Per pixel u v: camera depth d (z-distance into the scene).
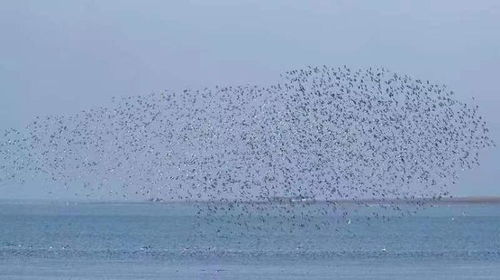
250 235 80.00
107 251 56.66
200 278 41.34
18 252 55.28
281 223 82.75
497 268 46.66
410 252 58.00
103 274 42.62
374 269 45.78
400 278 41.72
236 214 96.31
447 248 62.31
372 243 68.81
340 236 80.06
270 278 41.41
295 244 66.50
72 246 61.62
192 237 75.88
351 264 48.75
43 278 40.75
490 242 71.00
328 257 53.50
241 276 42.31
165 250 58.56
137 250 58.12
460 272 44.34
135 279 40.84
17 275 41.84
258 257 53.25
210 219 97.56
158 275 42.50
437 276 42.66
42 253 54.56
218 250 58.91
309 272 44.38
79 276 41.66
